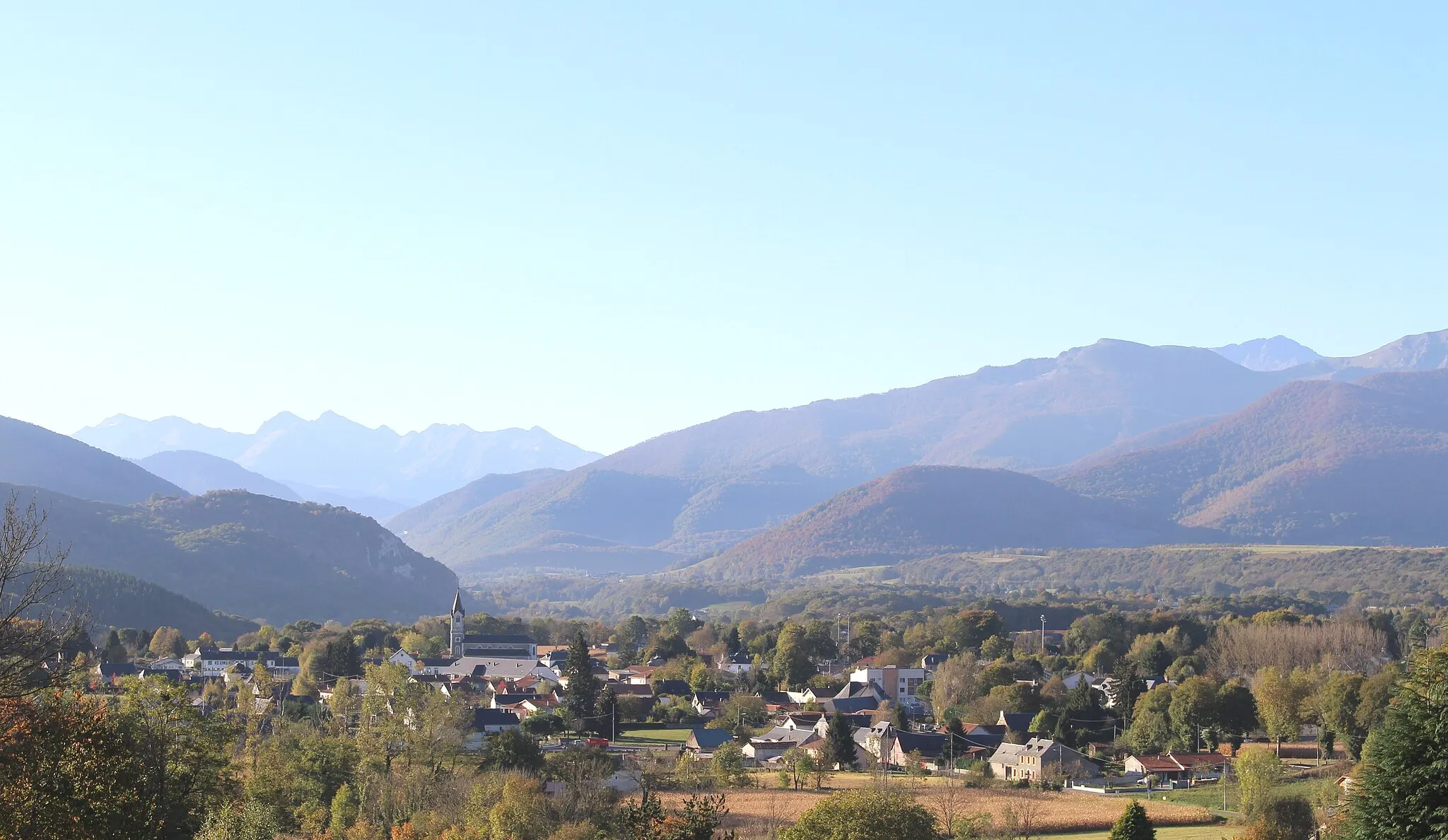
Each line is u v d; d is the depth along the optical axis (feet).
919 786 510.58
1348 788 177.06
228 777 271.90
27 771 181.98
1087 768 542.16
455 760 447.83
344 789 388.98
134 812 197.57
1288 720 571.69
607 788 424.87
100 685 288.71
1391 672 538.06
